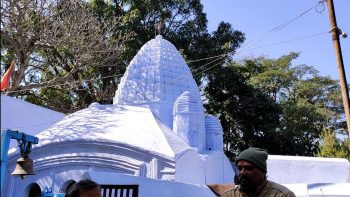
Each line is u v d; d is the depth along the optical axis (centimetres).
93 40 2336
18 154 1273
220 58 3316
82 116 1548
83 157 1285
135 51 3027
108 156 1268
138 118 1510
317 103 4609
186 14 3459
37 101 3006
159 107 2127
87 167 1276
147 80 2250
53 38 2109
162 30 3198
